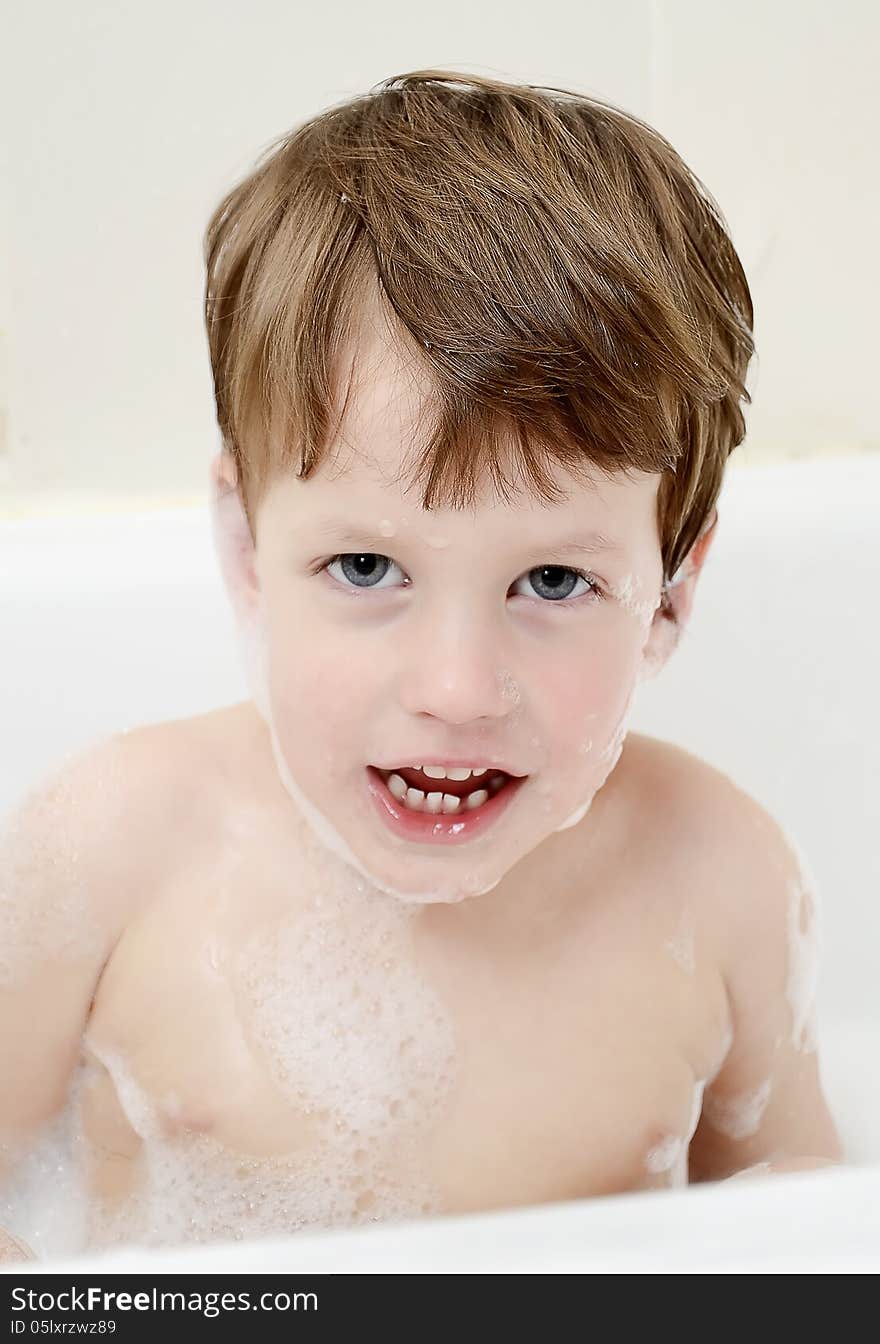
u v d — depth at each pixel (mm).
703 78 1381
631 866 771
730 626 1193
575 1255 418
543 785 605
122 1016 734
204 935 737
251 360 614
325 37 1365
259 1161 709
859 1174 457
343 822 619
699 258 664
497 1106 716
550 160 625
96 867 745
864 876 1202
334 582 587
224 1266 416
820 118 1373
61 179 1387
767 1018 803
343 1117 709
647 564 609
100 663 1147
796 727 1201
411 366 550
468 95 687
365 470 554
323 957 732
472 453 544
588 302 570
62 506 1444
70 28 1353
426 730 575
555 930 750
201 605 1157
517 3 1367
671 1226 427
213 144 1389
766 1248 419
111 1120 739
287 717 613
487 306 560
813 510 1207
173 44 1362
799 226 1396
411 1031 722
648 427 577
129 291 1414
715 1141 831
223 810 763
